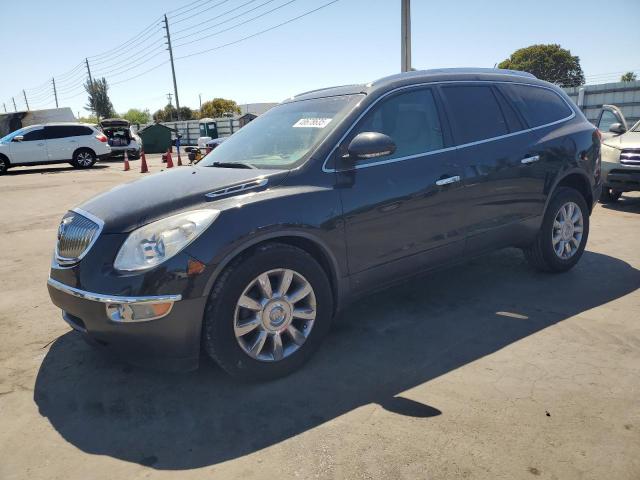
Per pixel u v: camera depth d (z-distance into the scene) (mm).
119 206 2914
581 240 4637
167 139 30953
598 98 15016
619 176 7441
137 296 2574
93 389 2971
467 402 2656
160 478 2209
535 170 4133
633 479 2074
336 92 3732
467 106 3879
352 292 3283
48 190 12680
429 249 3568
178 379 3033
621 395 2666
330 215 3039
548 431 2393
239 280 2727
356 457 2271
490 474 2129
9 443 2498
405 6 13102
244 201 2814
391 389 2824
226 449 2383
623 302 3908
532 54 69688
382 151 3035
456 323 3650
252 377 2877
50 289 2971
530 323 3600
